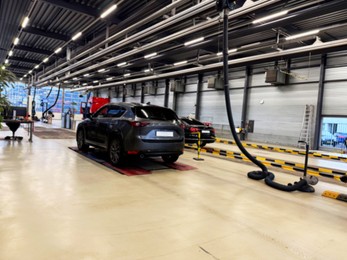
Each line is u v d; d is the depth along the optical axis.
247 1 5.66
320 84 11.22
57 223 2.54
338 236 2.64
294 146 12.13
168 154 5.25
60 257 1.96
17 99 25.42
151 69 15.90
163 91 19.95
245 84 14.21
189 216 2.94
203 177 4.89
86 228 2.48
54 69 16.28
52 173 4.50
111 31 9.41
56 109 30.53
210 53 13.05
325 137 11.28
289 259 2.14
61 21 10.11
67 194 3.44
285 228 2.77
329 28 7.63
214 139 9.09
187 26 9.33
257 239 2.47
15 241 2.15
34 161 5.40
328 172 5.30
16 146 7.34
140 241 2.29
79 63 12.35
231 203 3.47
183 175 4.97
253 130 13.93
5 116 8.29
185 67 16.78
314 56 11.59
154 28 7.04
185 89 18.16
